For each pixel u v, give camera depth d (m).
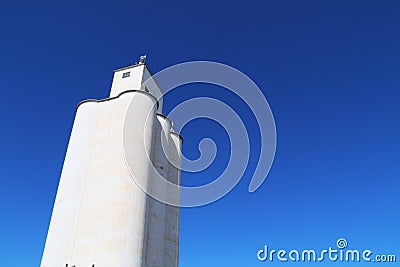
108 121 35.81
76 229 30.27
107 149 33.69
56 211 32.38
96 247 28.58
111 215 29.55
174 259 35.78
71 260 28.83
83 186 32.53
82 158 34.44
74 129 37.28
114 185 30.97
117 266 27.23
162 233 34.06
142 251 29.19
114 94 39.44
